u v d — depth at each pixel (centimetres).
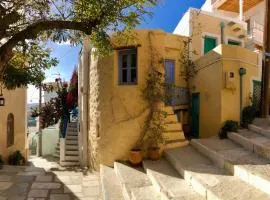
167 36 1358
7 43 630
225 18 1638
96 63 1108
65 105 1852
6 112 1375
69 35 729
